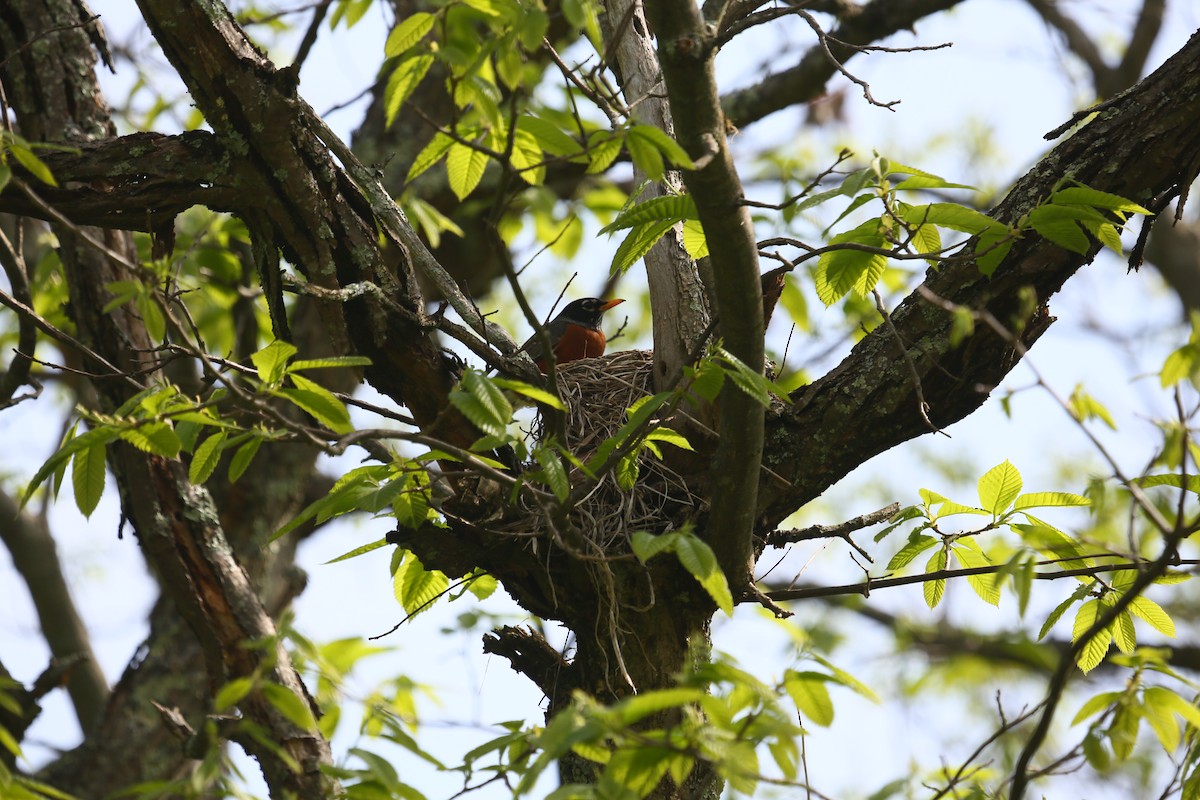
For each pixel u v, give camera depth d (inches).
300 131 281.9
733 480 282.8
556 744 180.9
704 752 189.5
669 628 316.8
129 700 482.6
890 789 268.7
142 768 467.8
